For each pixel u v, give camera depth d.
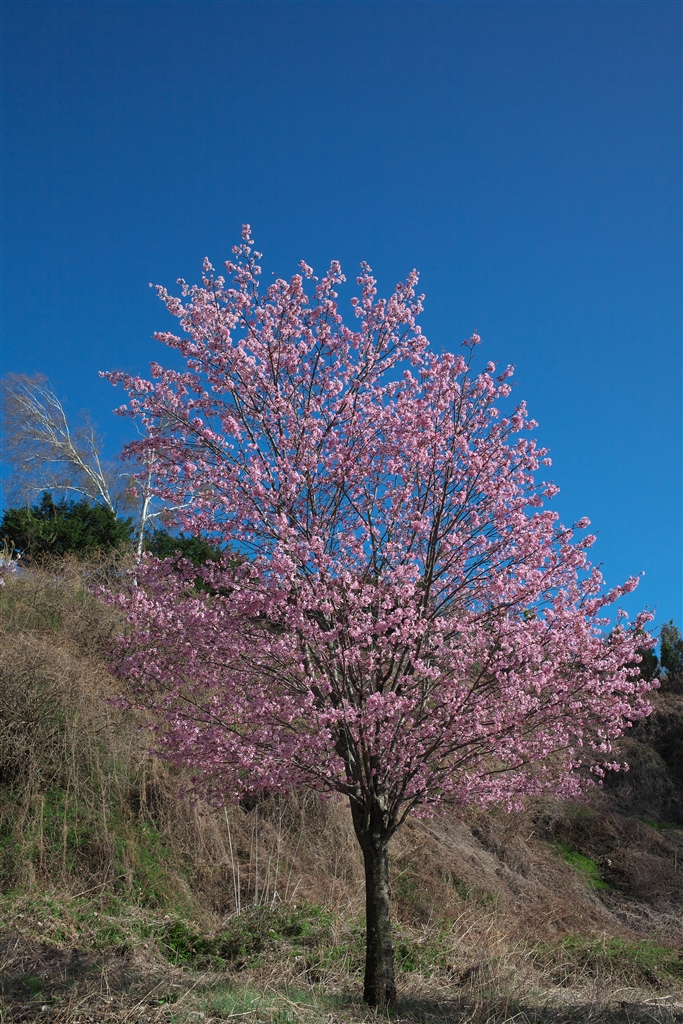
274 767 5.61
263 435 6.32
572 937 8.95
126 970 5.93
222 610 5.73
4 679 8.57
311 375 6.39
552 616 6.04
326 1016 5.35
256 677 5.88
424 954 7.49
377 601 5.67
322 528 5.97
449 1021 5.76
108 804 8.55
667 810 15.24
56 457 24.67
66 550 14.88
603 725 6.40
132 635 6.16
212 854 8.74
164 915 7.48
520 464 6.49
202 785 6.04
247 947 6.93
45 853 7.82
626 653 6.17
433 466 6.15
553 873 11.91
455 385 6.25
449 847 10.98
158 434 6.33
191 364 6.26
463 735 5.69
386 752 5.80
